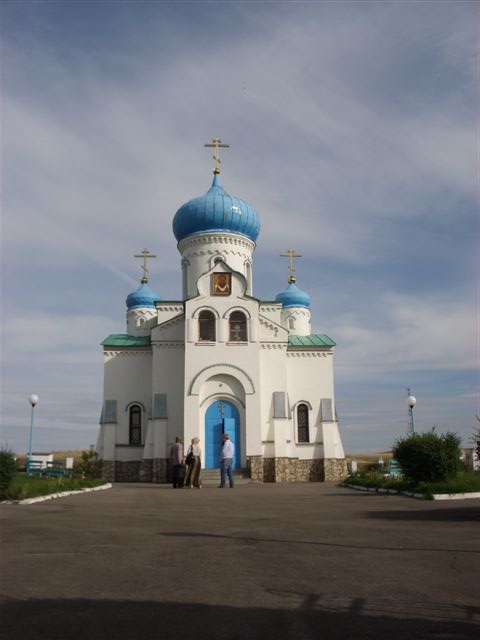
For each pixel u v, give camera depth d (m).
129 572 7.93
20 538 10.80
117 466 40.59
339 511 15.59
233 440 38.78
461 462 21.23
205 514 15.18
